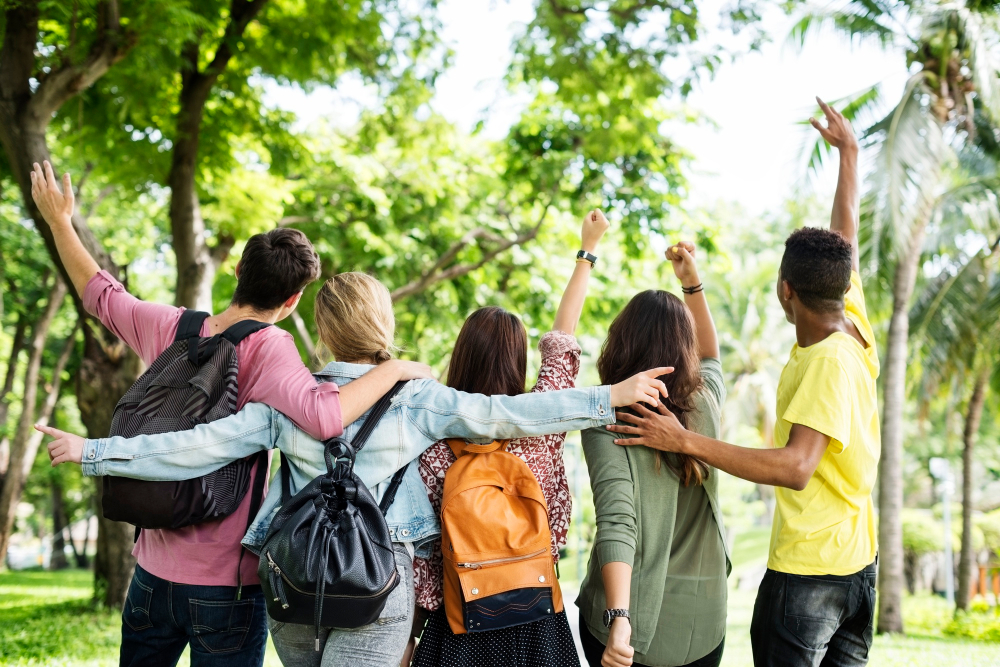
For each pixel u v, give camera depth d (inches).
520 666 87.4
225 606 90.7
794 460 88.0
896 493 398.6
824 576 94.1
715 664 97.0
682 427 90.2
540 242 491.5
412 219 458.0
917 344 470.0
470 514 85.8
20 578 614.2
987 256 445.7
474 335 97.0
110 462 83.2
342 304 95.0
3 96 244.7
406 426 88.7
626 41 346.6
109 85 278.1
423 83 376.2
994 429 911.0
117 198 594.2
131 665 95.4
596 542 90.4
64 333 721.0
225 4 284.8
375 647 83.7
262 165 403.9
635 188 453.4
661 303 98.0
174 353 91.2
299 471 88.0
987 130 423.2
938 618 451.5
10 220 580.1
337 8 305.0
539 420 88.0
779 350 959.0
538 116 465.1
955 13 374.9
